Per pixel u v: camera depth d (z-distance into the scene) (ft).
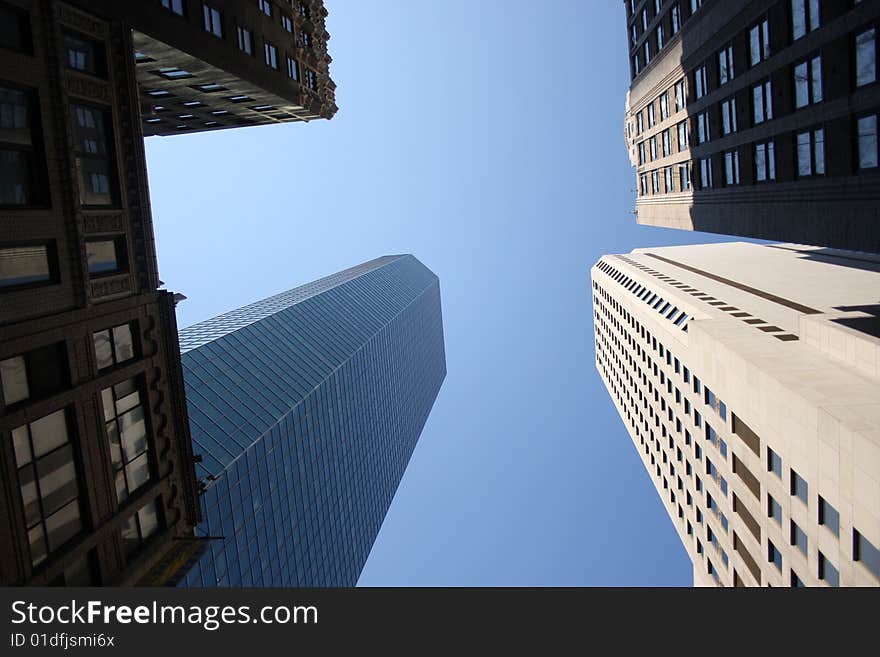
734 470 140.05
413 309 585.22
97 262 68.90
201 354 219.61
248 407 221.46
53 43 60.95
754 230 111.55
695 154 140.26
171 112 136.15
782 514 114.42
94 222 67.00
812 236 91.71
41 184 60.29
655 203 176.24
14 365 56.49
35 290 58.39
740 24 108.06
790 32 92.17
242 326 265.34
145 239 75.97
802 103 91.09
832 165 84.02
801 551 107.96
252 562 197.98
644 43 175.42
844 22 76.89
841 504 91.50
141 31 78.28
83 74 65.72
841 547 92.63
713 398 152.46
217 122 148.05
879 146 74.28
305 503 251.39
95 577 66.18
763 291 214.69
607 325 352.28
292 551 234.79
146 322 76.02
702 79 133.39
